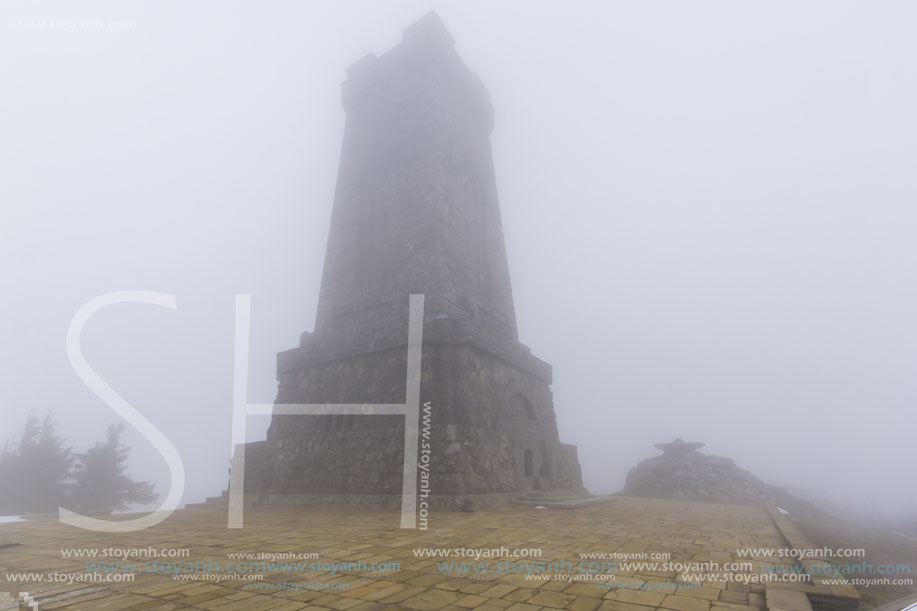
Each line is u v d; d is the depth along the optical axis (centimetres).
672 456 2561
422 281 1677
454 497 1247
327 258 1991
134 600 470
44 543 793
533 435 1788
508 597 482
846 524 1741
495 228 2186
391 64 2159
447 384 1437
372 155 2058
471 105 2277
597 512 1312
